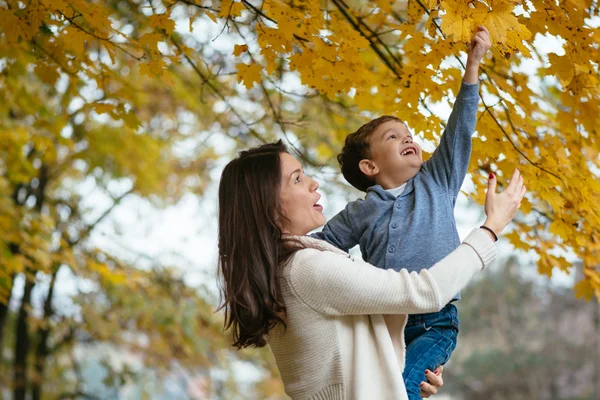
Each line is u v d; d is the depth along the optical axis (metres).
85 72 4.01
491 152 3.39
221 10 3.13
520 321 21.41
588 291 3.91
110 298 9.15
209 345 9.82
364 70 3.34
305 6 3.35
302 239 2.63
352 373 2.47
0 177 7.43
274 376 10.68
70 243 8.70
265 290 2.54
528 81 3.68
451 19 2.63
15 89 5.93
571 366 20.52
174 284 9.64
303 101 6.19
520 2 2.79
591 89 3.19
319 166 4.16
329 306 2.48
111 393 10.22
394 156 2.87
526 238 3.84
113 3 5.64
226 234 2.67
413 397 2.55
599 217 3.41
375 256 2.74
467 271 2.42
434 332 2.70
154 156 9.16
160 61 3.42
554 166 3.35
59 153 8.87
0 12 3.44
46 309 9.37
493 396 20.66
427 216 2.70
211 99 7.22
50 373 10.53
